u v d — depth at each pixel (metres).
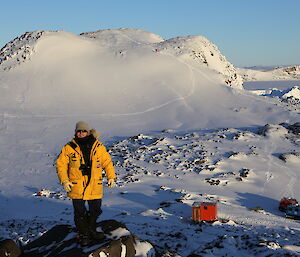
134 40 102.38
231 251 8.34
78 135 5.90
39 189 29.80
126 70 76.19
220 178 30.94
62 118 57.38
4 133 50.16
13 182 32.25
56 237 6.73
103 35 106.38
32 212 22.02
